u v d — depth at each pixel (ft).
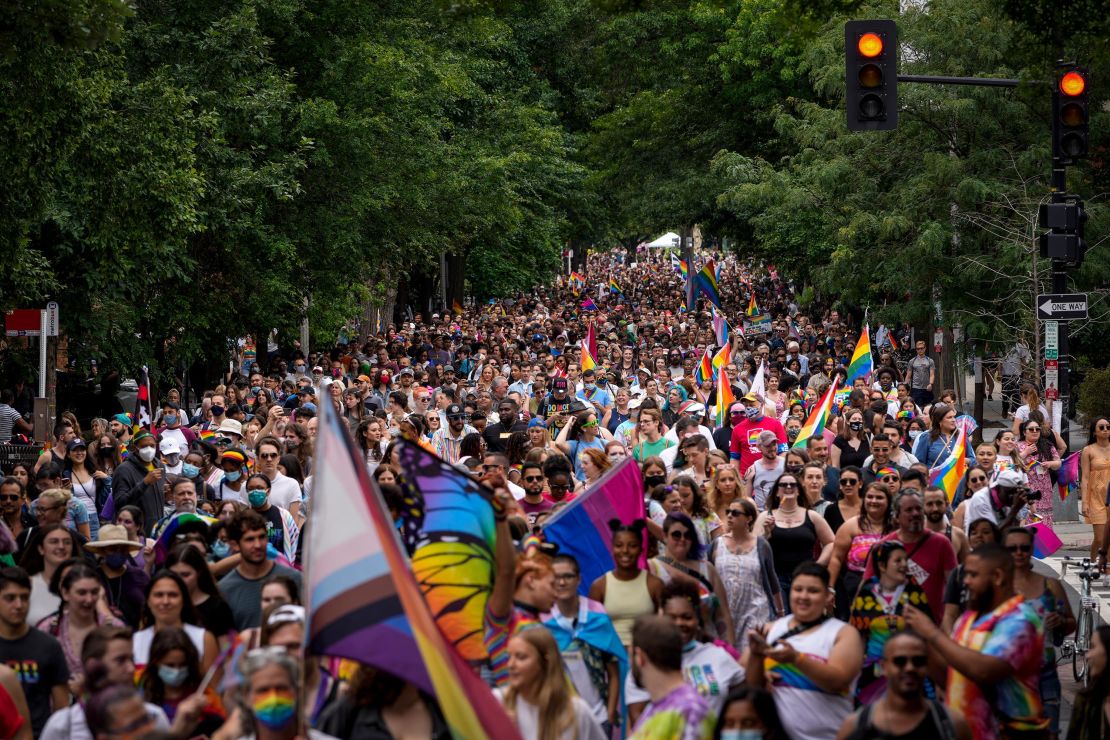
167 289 151.33
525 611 46.19
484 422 105.50
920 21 162.30
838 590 58.70
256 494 65.67
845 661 41.01
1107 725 37.96
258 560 51.85
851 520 59.26
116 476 79.05
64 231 121.19
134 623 56.18
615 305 400.06
